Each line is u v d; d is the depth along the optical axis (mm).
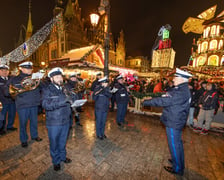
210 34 28453
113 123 5250
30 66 3072
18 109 3059
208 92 4359
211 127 5023
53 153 2400
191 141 3934
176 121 2268
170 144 2404
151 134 4293
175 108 2256
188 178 2402
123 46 38156
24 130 3180
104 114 3779
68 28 22734
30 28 30719
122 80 4992
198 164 2828
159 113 6359
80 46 24703
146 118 6055
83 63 11461
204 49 29484
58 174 2363
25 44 24953
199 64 30359
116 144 3564
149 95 6496
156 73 23328
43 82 3551
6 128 4230
